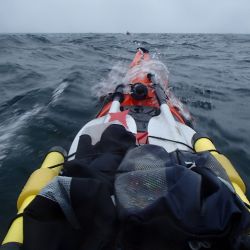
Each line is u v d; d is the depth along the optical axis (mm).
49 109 5840
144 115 4281
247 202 2309
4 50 14258
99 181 1827
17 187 3678
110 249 1715
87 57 13633
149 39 29156
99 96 6777
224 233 1605
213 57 15492
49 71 9773
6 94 7078
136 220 1633
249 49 20656
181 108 6055
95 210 1735
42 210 1758
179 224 1601
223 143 4840
